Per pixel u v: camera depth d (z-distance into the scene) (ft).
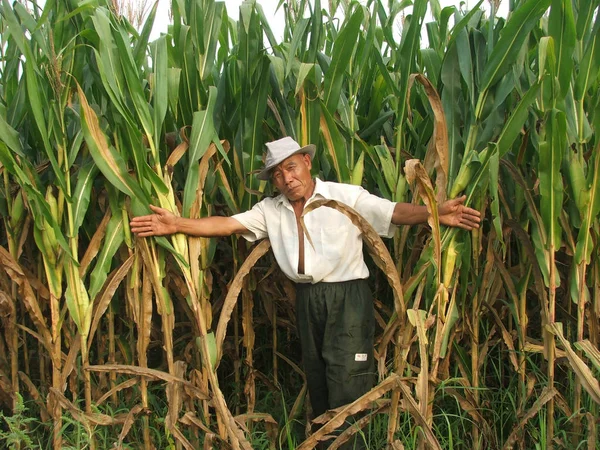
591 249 8.96
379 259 9.23
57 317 9.34
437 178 8.93
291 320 12.49
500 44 8.63
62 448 8.55
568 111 9.20
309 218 9.24
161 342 11.50
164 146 10.21
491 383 11.93
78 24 9.09
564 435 9.25
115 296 10.66
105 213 9.78
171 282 10.57
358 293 9.34
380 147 10.26
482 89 9.02
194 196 9.18
